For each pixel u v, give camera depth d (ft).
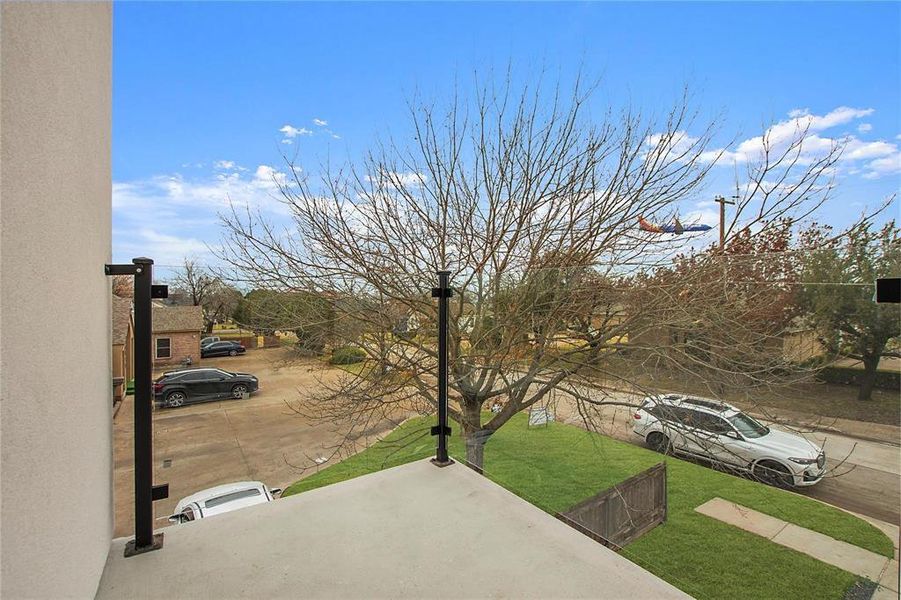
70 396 4.00
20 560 2.93
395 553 5.79
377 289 14.87
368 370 14.44
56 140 3.64
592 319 13.38
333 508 7.06
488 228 16.43
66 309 3.90
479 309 14.75
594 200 16.20
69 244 3.99
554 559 5.69
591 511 6.86
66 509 3.87
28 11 3.08
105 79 5.74
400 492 7.69
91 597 4.69
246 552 5.79
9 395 2.78
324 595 4.94
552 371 14.15
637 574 5.41
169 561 5.57
